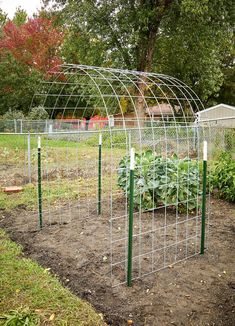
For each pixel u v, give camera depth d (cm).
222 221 541
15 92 2750
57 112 1984
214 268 383
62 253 420
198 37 1772
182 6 1546
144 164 549
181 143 749
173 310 304
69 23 1719
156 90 1407
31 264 384
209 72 1930
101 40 1759
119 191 710
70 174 906
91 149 1181
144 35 1767
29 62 2684
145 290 336
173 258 405
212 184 689
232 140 1034
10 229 505
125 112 964
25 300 312
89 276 364
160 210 577
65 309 300
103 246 437
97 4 1705
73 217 554
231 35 1792
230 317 295
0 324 277
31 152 1210
